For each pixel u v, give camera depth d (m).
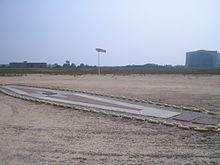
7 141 7.37
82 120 10.34
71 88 23.38
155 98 17.28
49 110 12.50
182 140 7.72
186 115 11.73
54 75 52.47
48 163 5.79
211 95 19.06
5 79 37.25
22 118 10.53
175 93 20.19
